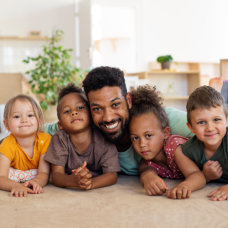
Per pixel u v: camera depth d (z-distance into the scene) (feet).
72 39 16.72
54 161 3.66
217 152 3.40
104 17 16.71
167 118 3.94
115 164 3.67
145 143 3.63
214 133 3.21
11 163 3.82
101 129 3.51
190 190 2.96
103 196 3.03
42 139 3.84
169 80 12.77
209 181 3.63
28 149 3.80
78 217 2.38
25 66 16.62
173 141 3.70
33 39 16.57
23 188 3.19
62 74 9.46
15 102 3.70
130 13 16.92
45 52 9.53
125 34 17.06
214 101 3.19
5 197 3.02
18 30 16.42
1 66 16.40
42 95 10.77
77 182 3.26
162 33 17.11
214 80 5.22
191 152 3.52
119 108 3.42
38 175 3.64
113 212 2.49
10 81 10.11
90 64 15.26
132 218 2.34
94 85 3.34
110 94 3.34
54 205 2.72
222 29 17.79
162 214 2.42
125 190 3.32
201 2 17.39
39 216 2.41
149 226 2.17
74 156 3.74
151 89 3.89
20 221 2.30
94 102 3.38
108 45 17.04
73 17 16.74
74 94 3.69
